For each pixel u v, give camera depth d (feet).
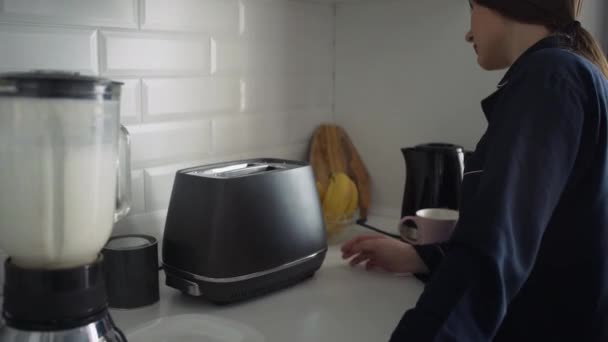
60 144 1.96
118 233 3.70
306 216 3.52
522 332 2.69
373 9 5.01
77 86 1.97
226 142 4.32
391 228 4.83
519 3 2.60
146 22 3.65
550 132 2.16
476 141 4.64
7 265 2.08
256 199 3.25
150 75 3.73
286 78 4.79
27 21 3.11
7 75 1.93
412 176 4.33
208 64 4.09
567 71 2.27
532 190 2.11
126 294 3.23
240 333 2.95
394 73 4.99
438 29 4.69
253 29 4.41
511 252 2.06
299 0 4.81
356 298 3.42
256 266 3.25
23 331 2.06
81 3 3.31
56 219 2.00
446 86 4.72
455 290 2.08
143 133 3.76
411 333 2.12
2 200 2.00
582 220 2.48
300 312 3.22
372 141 5.21
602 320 2.59
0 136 1.98
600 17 4.79
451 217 4.04
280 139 4.82
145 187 3.82
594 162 2.41
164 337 2.93
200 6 3.97
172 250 3.32
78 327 2.07
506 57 2.78
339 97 5.33
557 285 2.59
